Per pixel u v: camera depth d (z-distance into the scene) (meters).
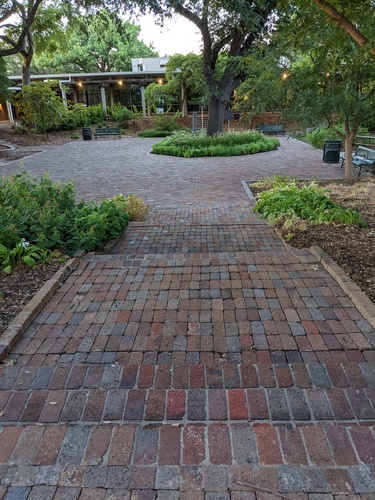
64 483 1.40
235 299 2.73
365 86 7.21
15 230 3.64
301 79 7.12
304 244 4.08
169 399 1.79
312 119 7.37
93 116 29.67
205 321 2.46
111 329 2.40
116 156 15.86
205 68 17.00
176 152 15.55
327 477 1.40
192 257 3.69
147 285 3.01
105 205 5.20
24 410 1.74
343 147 14.62
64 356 2.14
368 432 1.57
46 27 25.08
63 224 4.10
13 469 1.45
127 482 1.39
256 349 2.15
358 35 2.93
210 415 1.69
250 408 1.72
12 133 24.45
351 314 2.48
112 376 1.95
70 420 1.68
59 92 30.28
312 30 4.14
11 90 25.44
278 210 5.67
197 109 32.41
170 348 2.19
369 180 8.13
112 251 4.74
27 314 2.48
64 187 5.26
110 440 1.57
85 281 3.12
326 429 1.59
